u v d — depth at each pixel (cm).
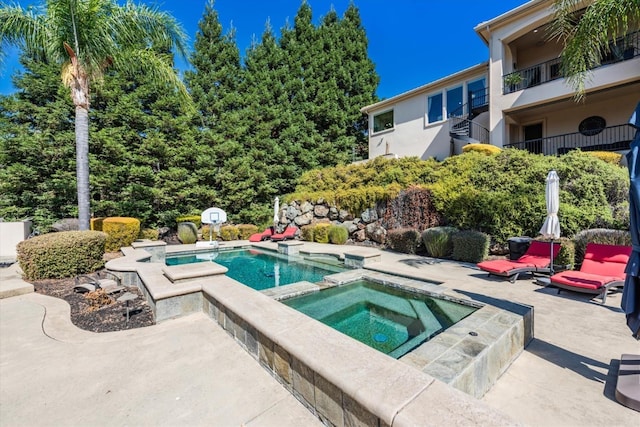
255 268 903
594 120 1222
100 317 433
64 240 643
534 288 561
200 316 438
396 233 1046
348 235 1294
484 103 1432
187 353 323
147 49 902
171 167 1509
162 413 226
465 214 919
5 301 496
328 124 2133
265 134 1808
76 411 228
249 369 292
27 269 613
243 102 1814
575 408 238
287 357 258
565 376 284
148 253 866
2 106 1174
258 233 1512
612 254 525
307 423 218
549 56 1341
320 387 219
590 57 671
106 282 551
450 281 595
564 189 813
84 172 778
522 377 285
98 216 1309
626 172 827
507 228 825
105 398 244
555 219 597
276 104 1967
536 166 877
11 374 280
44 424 215
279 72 1981
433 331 424
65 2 722
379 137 1892
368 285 650
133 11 809
